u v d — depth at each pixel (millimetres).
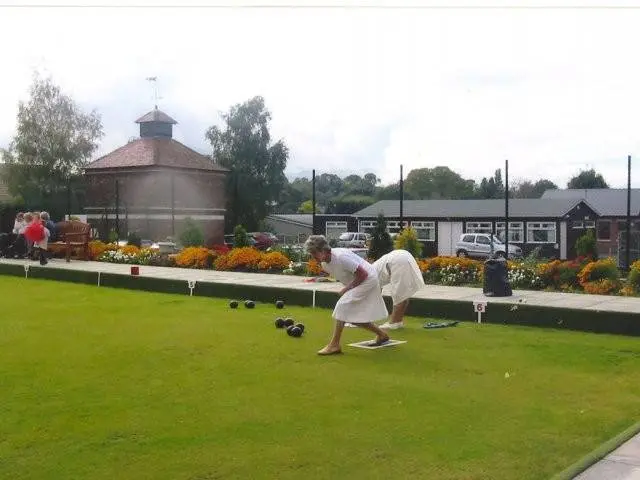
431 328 10305
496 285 13344
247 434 5324
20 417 5750
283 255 20016
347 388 6684
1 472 4590
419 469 4629
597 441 5164
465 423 5602
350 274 8562
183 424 5570
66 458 4832
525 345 8938
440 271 16609
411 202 48656
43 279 18578
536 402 6234
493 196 72812
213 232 45031
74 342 9023
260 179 58562
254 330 9977
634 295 13680
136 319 11070
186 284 14906
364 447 5039
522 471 4590
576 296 13555
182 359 7988
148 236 40812
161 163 41938
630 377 7195
